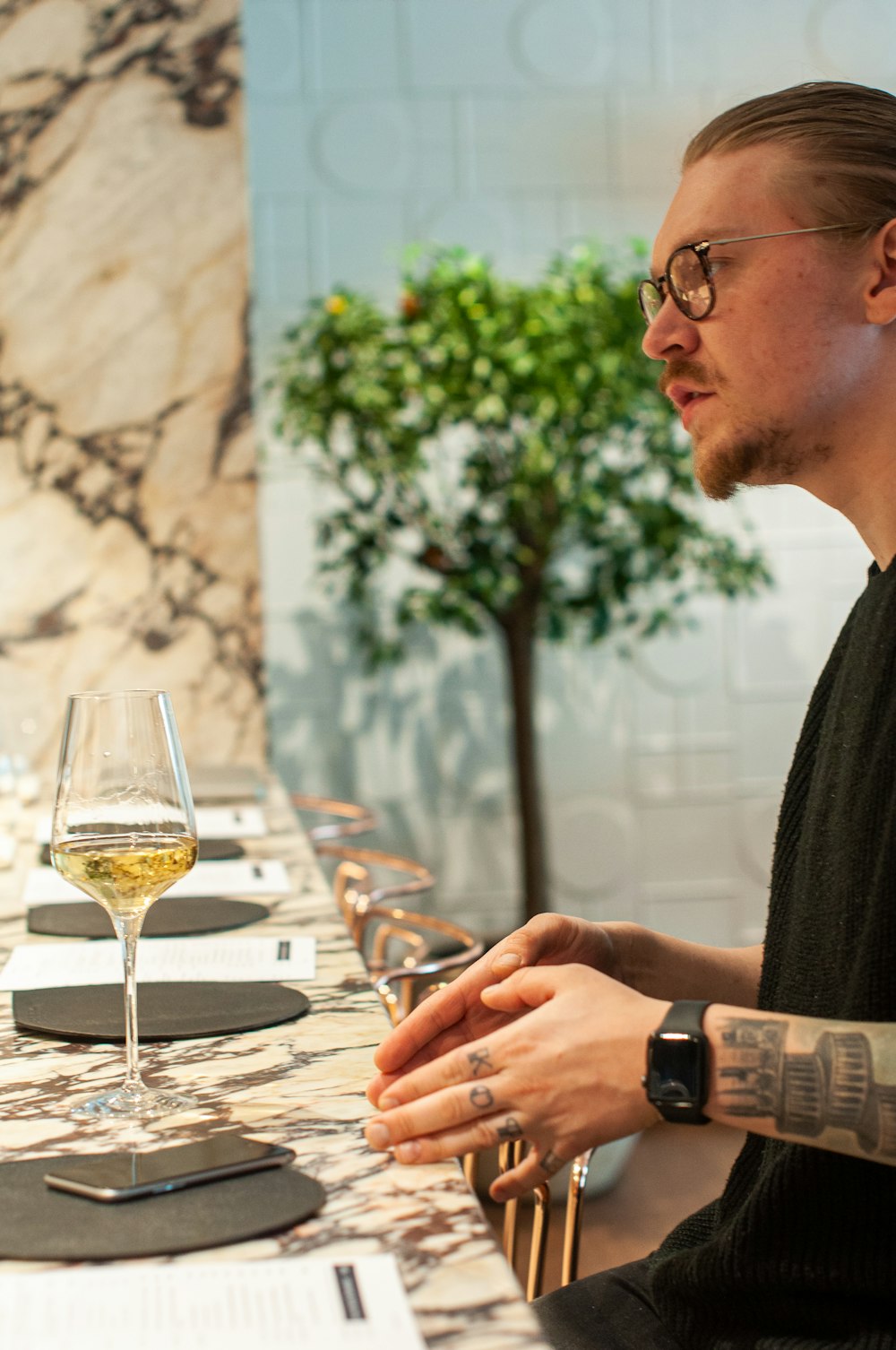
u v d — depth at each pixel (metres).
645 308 1.26
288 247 3.96
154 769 0.96
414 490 3.63
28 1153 0.86
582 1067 0.85
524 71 4.03
